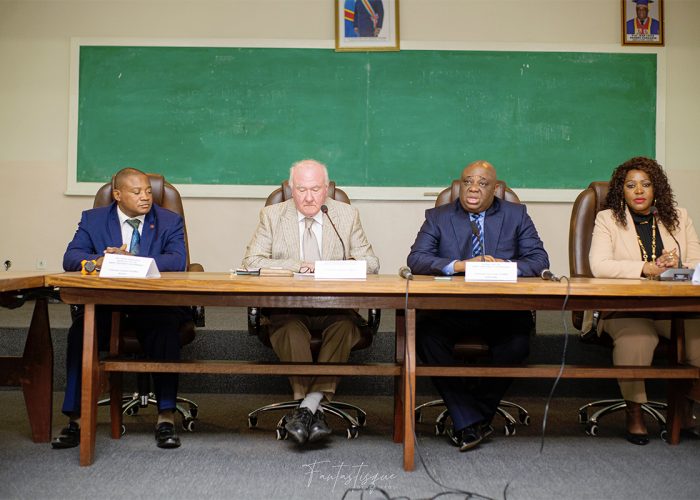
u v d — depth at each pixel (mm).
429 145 4879
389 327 3633
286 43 4875
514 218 2678
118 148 4883
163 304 1988
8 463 2021
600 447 2262
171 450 2176
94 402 2027
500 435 2422
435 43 4871
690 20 4953
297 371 2104
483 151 4887
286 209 2713
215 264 4906
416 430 2504
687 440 2367
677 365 2223
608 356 3197
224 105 4887
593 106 4906
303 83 4891
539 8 4922
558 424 2602
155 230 2672
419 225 4922
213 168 4879
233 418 2646
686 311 2098
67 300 1995
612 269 2506
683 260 2695
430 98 4887
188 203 4910
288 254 2650
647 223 2719
